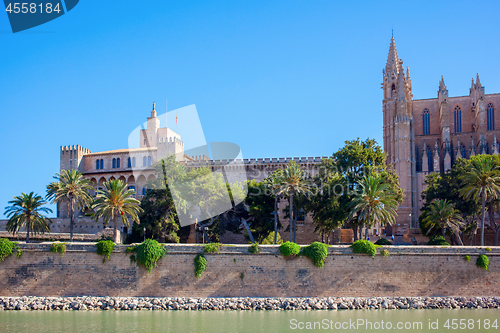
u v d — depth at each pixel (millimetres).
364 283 55781
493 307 54031
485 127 123000
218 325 45125
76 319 47750
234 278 55719
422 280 55969
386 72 132875
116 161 110250
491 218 76750
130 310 52844
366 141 82500
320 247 55812
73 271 55625
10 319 47594
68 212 100500
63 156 112062
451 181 79812
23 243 55906
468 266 56312
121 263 55906
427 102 134750
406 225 109375
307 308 53531
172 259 55969
